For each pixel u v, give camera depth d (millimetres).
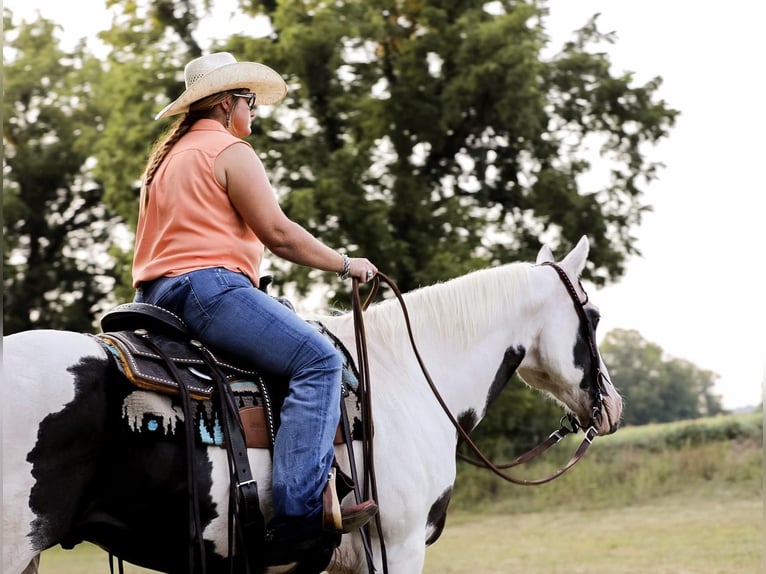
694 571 7047
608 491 13477
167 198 2604
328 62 13984
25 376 2158
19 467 2121
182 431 2387
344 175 13375
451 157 15586
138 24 16000
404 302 3057
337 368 2592
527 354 3391
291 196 12867
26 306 20094
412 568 2889
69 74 20484
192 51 15617
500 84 13969
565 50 16031
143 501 2344
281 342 2547
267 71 2830
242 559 2508
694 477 13453
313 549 2627
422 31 14969
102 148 15203
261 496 2535
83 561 9758
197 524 2352
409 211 14203
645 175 15688
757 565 7152
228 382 2518
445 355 3178
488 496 14281
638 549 8484
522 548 9023
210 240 2580
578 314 3426
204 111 2793
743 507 11172
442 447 3000
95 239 20984
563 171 15297
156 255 2607
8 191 19109
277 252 2699
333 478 2590
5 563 2133
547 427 15820
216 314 2535
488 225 15328
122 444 2303
